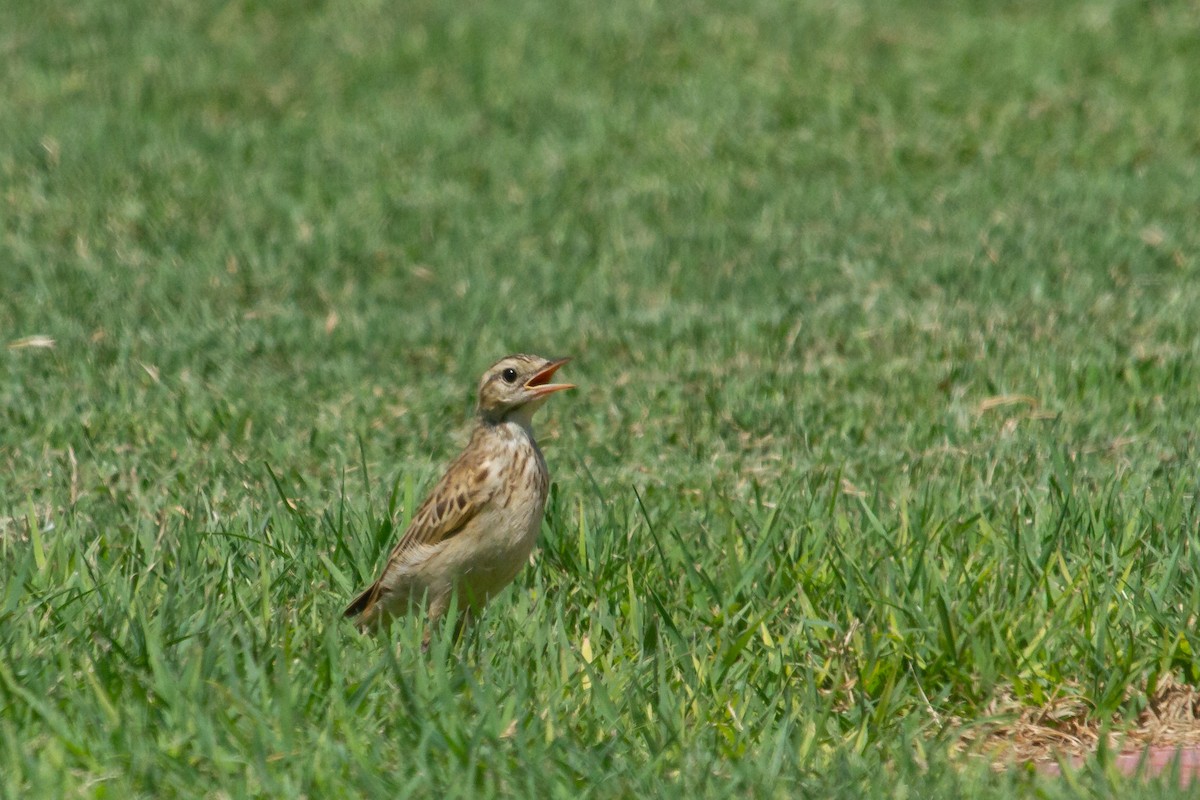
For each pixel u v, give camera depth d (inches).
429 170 876.6
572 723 291.9
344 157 892.0
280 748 274.1
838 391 539.8
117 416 510.9
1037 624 332.5
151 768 265.6
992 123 936.3
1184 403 507.2
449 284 703.7
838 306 642.8
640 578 355.9
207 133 927.7
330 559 365.7
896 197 815.7
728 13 1143.6
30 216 776.3
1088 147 884.0
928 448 475.8
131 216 783.1
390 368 582.2
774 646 325.4
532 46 1084.5
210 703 285.0
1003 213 777.6
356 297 681.6
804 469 453.1
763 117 946.7
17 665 298.2
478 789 266.7
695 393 543.5
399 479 438.6
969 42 1079.6
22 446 479.8
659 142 915.4
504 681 301.4
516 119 957.8
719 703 302.2
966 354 572.1
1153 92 981.8
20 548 368.5
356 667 302.8
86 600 329.7
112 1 1185.4
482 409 335.3
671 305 661.3
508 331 629.3
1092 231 738.2
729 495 432.5
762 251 737.0
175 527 386.9
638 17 1135.0
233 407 524.1
